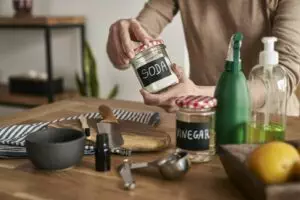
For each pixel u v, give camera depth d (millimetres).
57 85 2809
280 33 1138
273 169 613
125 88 2799
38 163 762
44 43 3020
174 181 727
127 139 900
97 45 2822
